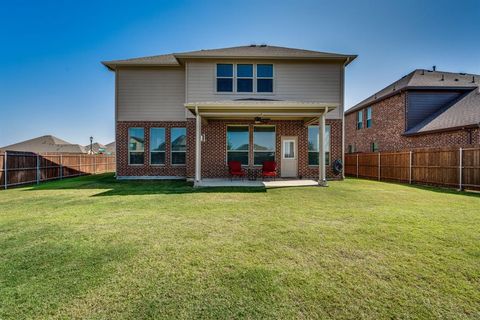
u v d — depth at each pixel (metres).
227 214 5.70
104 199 7.57
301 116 11.35
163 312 2.27
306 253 3.53
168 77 13.73
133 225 4.87
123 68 13.70
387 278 2.84
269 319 2.17
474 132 12.35
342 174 12.83
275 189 9.47
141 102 13.70
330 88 12.72
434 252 3.54
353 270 3.03
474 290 2.60
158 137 13.81
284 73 12.70
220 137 12.90
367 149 21.69
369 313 2.25
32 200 7.50
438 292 2.57
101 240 4.05
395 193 8.67
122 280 2.81
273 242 3.95
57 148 38.16
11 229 4.64
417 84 16.94
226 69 12.66
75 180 13.34
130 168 13.73
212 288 2.65
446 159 10.23
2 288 2.67
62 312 2.28
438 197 7.94
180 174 13.76
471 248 3.67
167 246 3.79
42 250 3.65
